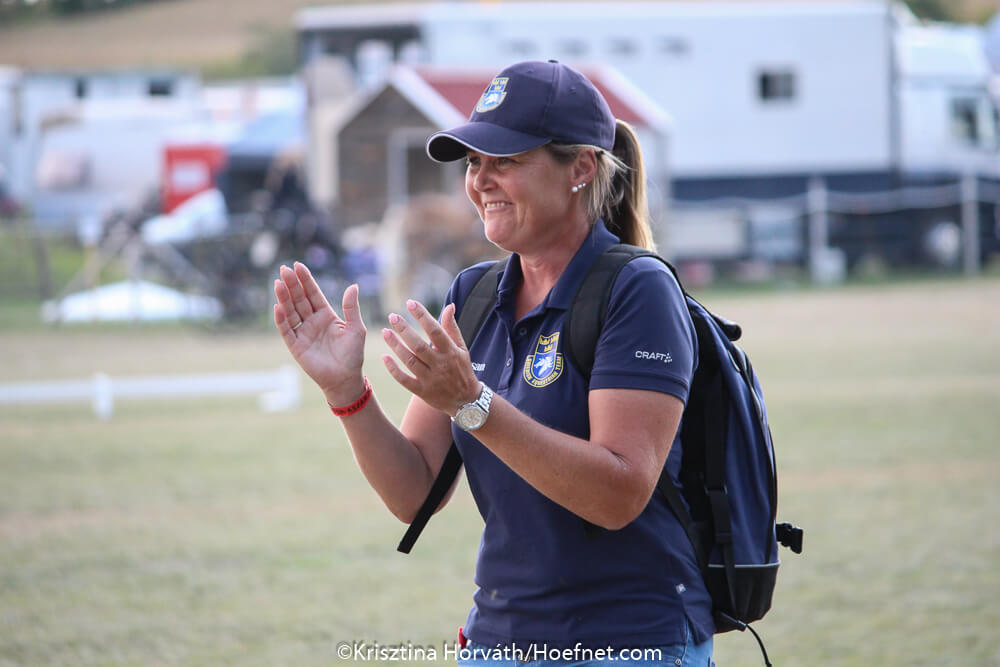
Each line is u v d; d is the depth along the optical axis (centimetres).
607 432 759
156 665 1574
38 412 3991
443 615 1783
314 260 6469
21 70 12338
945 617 1725
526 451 734
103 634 1708
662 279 791
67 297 7600
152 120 10469
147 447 3284
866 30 9000
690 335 796
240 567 2064
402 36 9175
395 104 8175
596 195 832
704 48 8944
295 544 2230
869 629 1680
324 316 864
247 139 9238
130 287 7638
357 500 2605
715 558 818
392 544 2231
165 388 3888
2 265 9075
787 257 9056
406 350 718
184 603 1861
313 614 1794
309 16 9244
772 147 9044
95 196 10450
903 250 9156
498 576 831
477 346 865
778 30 8956
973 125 9394
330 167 8431
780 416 3500
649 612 792
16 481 2814
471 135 797
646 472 750
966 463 2819
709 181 9031
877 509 2389
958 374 4334
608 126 827
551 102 800
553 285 834
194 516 2452
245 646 1648
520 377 820
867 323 6175
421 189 8425
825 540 2167
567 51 8850
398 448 882
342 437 3422
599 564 795
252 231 6612
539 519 804
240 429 3591
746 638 1661
